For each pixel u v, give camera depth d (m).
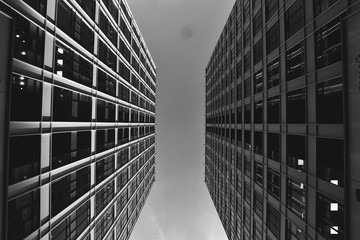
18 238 13.87
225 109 43.09
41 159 16.02
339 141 13.33
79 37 21.80
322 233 14.66
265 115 23.78
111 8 31.80
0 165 11.93
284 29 19.80
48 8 16.64
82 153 22.86
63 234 19.36
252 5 28.19
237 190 34.59
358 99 11.43
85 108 23.36
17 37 13.73
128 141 42.19
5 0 12.99
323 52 14.82
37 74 15.55
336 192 13.43
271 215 22.52
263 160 24.22
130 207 45.56
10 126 13.23
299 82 17.36
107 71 30.09
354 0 12.43
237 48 35.41
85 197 23.72
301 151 17.19
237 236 34.75
